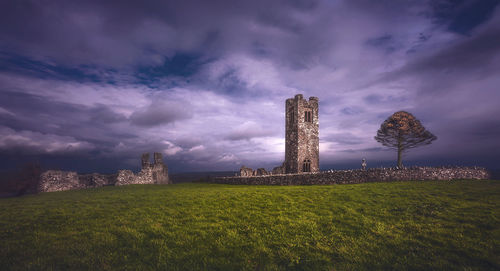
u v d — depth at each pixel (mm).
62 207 16875
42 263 9156
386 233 11461
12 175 28219
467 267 8617
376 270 8898
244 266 9336
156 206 16719
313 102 49625
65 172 31984
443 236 10805
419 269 8742
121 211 15531
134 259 9648
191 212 15102
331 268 9141
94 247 10438
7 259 9344
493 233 10633
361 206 15281
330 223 12828
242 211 15164
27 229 12266
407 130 39188
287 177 31562
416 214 13508
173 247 10609
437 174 24125
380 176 25531
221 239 11344
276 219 13641
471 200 15227
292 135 49281
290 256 9945
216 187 30344
